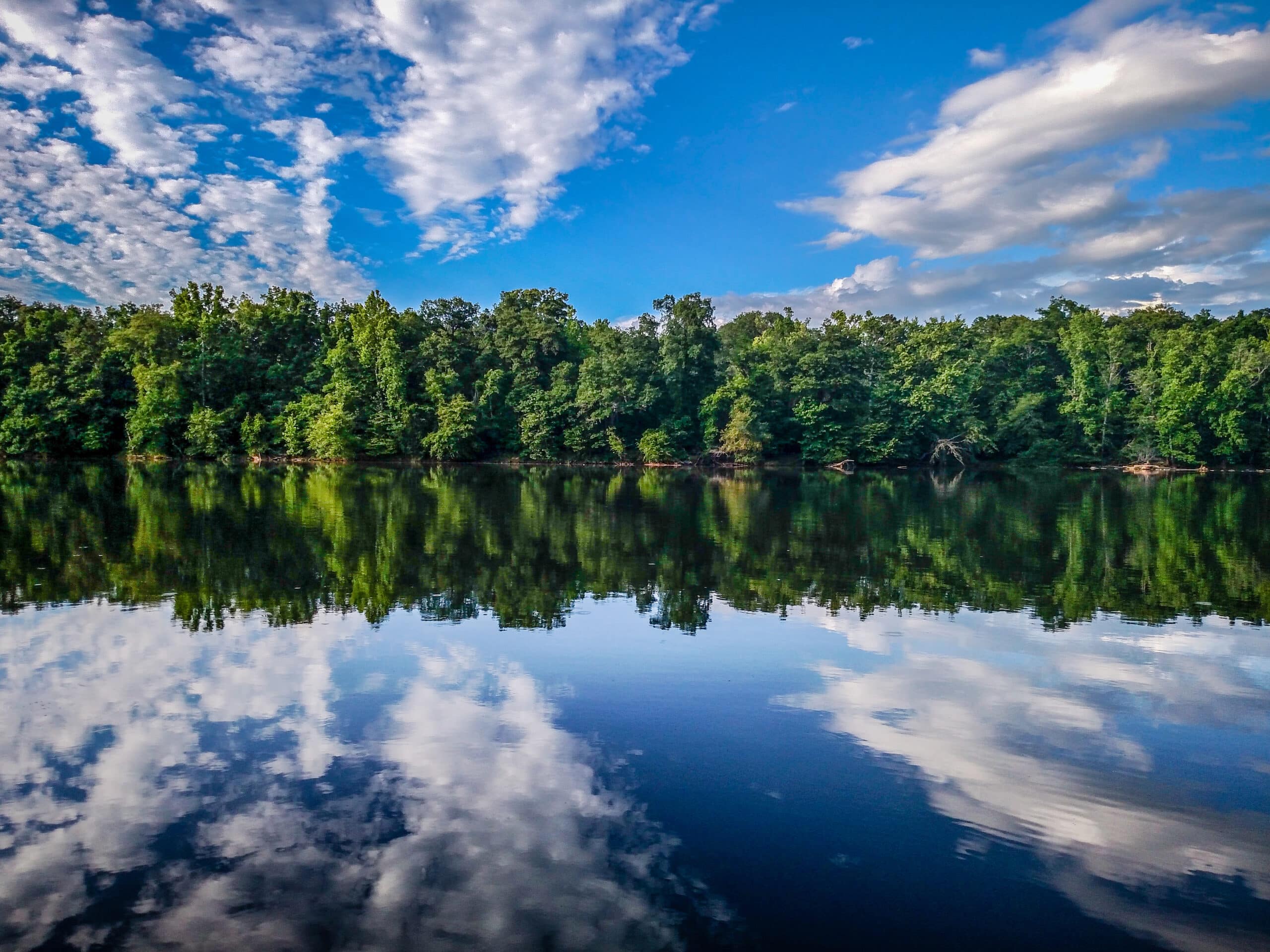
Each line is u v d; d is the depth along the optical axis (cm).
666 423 7362
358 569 1909
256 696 1034
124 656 1198
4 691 1038
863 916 581
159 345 7138
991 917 584
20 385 6869
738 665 1197
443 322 8156
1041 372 7788
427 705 1007
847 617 1511
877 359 7662
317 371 7381
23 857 646
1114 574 1978
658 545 2372
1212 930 577
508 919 565
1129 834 712
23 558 1989
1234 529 2847
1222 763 870
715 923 566
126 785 774
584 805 743
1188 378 6988
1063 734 944
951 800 771
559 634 1359
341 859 644
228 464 6675
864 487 5031
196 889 601
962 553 2284
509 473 6138
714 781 802
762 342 8344
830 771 830
